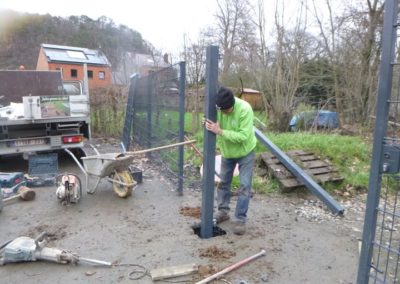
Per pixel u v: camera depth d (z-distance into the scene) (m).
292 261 3.42
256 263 3.37
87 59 28.98
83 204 5.01
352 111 11.50
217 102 3.53
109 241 3.81
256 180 5.86
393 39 1.91
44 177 6.03
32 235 3.98
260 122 11.03
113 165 5.00
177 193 5.51
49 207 4.88
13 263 3.32
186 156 7.41
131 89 9.59
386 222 4.24
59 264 3.31
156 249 3.62
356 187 5.86
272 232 4.11
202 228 3.90
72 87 8.70
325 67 12.27
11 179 5.30
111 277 3.10
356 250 3.69
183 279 3.07
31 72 8.23
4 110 6.95
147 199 5.24
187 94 12.54
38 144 6.57
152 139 7.32
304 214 4.75
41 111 6.51
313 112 11.08
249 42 14.17
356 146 7.19
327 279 3.12
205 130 3.68
